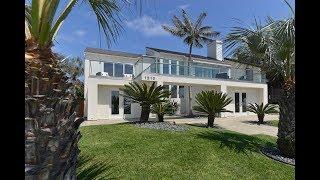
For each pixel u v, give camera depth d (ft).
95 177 19.95
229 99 52.29
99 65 66.49
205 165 24.39
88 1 11.12
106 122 55.98
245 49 34.45
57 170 7.91
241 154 28.81
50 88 7.91
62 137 8.22
